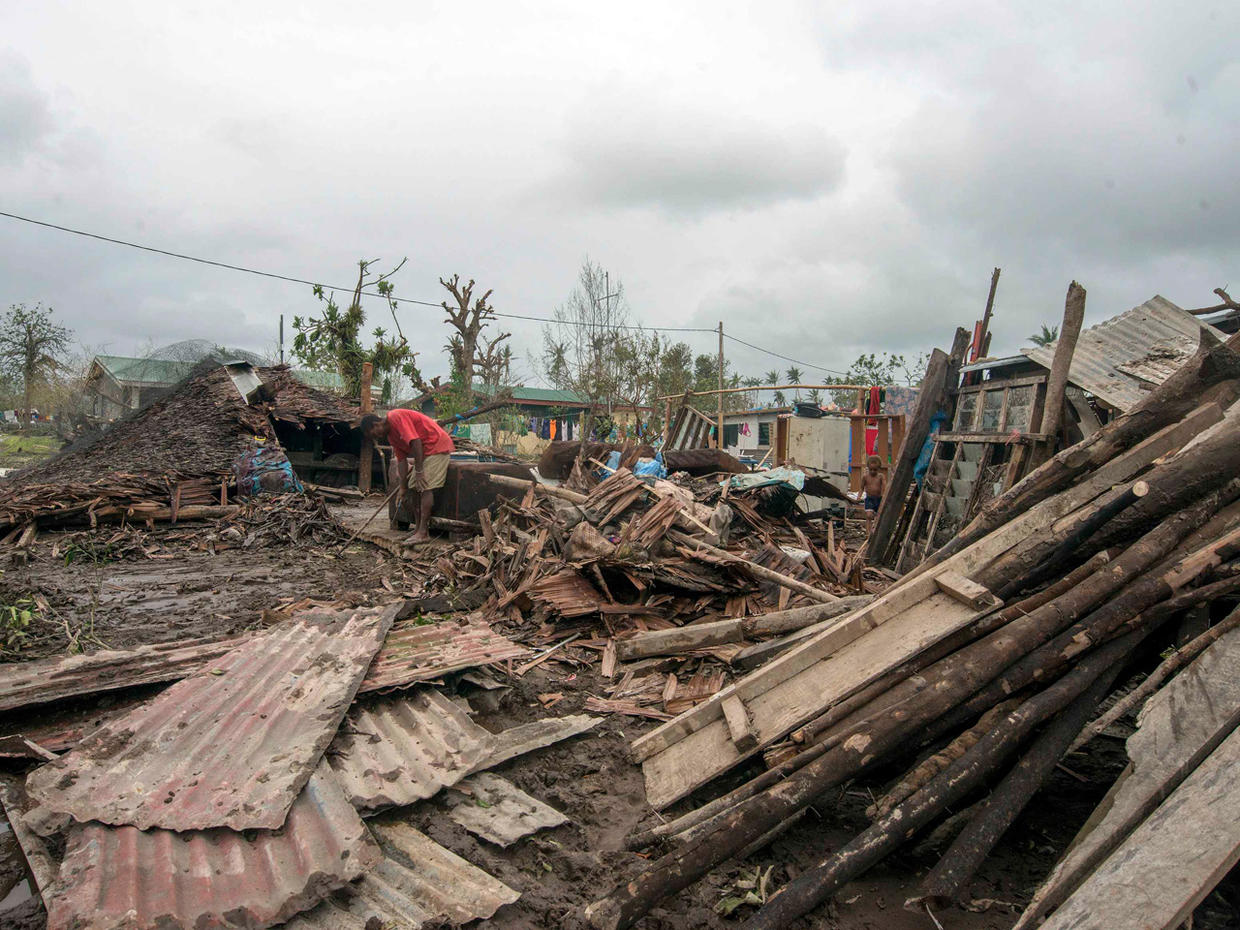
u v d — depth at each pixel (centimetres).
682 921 262
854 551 955
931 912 257
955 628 314
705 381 3684
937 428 920
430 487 920
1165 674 287
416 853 287
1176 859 212
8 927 238
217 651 460
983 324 937
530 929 254
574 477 927
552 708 449
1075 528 342
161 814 274
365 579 795
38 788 287
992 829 261
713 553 634
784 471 1015
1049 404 698
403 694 415
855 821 321
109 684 405
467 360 2948
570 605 573
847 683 323
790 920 239
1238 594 316
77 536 1012
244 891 243
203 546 988
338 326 2411
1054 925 209
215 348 2017
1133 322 816
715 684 459
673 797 332
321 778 311
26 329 3125
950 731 314
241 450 1364
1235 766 231
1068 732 288
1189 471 337
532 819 316
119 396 2306
